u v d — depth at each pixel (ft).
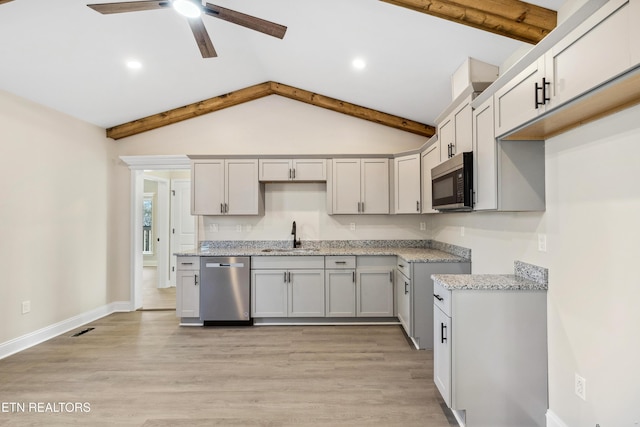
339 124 14.58
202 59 10.94
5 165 9.99
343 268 12.74
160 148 14.79
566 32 4.57
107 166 14.47
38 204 11.09
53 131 11.73
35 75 9.78
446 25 7.53
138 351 10.30
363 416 6.95
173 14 8.40
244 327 12.62
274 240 14.71
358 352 10.19
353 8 7.76
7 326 10.00
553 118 5.29
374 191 13.64
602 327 5.17
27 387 8.11
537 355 6.49
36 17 7.66
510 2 6.46
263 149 14.64
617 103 4.64
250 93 13.98
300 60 11.03
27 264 10.67
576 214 5.71
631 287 4.68
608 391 5.06
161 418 6.88
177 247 20.11
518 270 7.50
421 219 14.65
